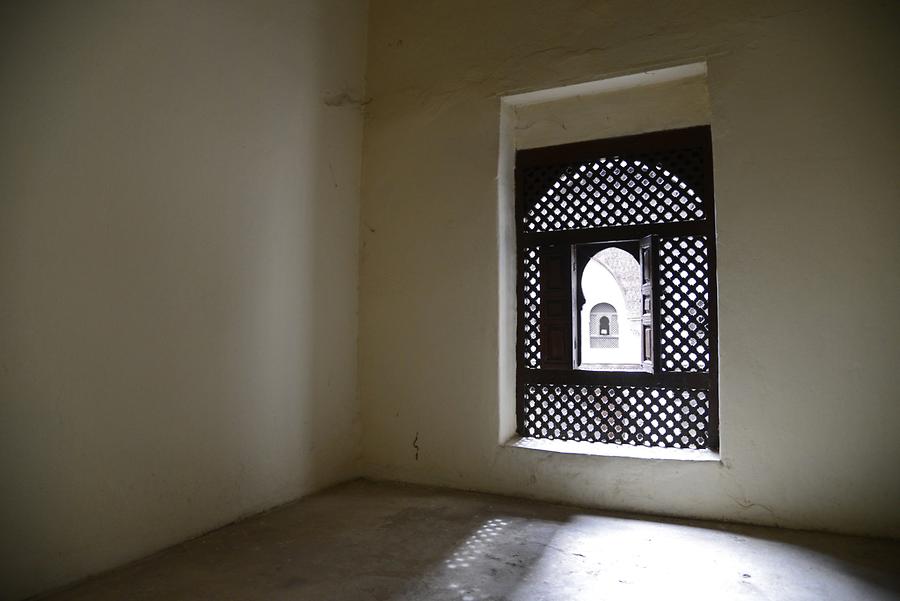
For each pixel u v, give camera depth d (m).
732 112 2.97
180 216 2.62
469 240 3.55
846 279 2.75
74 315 2.20
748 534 2.73
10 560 2.00
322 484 3.47
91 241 2.26
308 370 3.39
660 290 3.30
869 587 2.17
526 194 3.64
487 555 2.49
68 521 2.17
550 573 2.31
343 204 3.71
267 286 3.11
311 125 3.45
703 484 2.95
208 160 2.76
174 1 2.60
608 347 8.28
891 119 2.72
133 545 2.40
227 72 2.88
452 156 3.63
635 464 3.07
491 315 3.46
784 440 2.82
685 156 3.29
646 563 2.40
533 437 3.55
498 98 3.53
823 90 2.83
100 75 2.29
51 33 2.13
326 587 2.18
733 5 3.01
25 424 2.05
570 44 3.36
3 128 1.99
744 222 2.92
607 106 3.45
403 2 3.83
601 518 2.97
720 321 2.94
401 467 3.64
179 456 2.60
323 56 3.55
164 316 2.54
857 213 2.75
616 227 3.41
